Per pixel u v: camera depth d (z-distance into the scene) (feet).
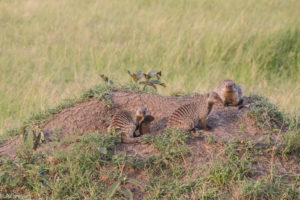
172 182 24.34
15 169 24.62
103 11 83.66
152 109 32.09
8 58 58.75
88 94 33.35
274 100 41.81
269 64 57.72
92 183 24.20
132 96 32.94
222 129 29.07
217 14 77.97
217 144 27.07
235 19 74.02
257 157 26.43
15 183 23.86
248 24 68.33
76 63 57.88
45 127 30.58
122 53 60.18
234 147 26.71
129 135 27.76
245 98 33.53
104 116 31.30
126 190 23.62
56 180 24.14
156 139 27.07
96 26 73.92
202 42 62.69
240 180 24.36
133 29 70.59
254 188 23.26
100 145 26.17
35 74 52.95
